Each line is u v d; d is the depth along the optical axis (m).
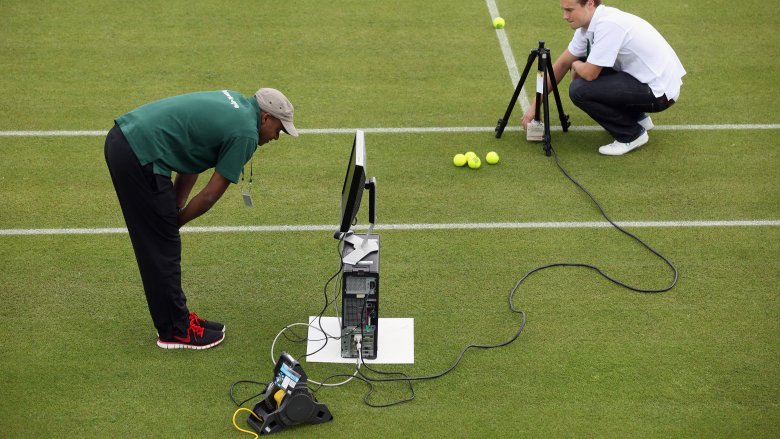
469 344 9.50
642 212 11.87
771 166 12.90
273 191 12.26
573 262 10.88
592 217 11.77
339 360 9.27
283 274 10.60
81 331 9.59
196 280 10.46
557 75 13.55
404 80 15.34
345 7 18.05
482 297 10.24
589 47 12.98
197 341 9.30
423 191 12.34
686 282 10.51
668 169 12.85
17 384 8.80
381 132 13.77
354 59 16.02
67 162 12.80
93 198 12.02
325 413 8.41
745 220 11.70
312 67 15.70
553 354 9.37
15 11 17.53
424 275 10.60
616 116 12.88
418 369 9.16
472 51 16.33
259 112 8.58
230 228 11.47
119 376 8.96
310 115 14.17
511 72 15.63
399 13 17.80
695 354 9.37
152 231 8.56
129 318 9.83
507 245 11.19
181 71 15.43
